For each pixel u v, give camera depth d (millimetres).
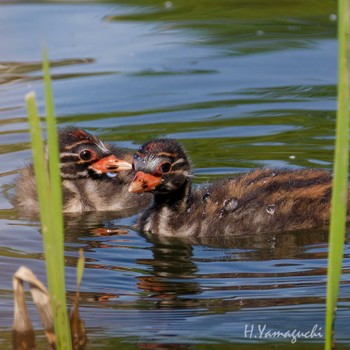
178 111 19562
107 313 11367
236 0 26688
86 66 22203
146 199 17000
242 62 22344
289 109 19484
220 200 15055
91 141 17000
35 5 26234
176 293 12000
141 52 23016
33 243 14078
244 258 13359
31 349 10234
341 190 8672
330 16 25297
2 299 11852
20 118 19422
